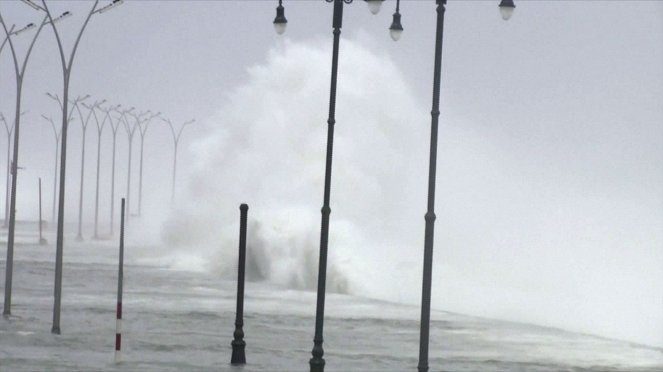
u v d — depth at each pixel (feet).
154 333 453.99
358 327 510.58
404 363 380.58
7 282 509.76
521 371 367.04
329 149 326.24
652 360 403.95
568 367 380.37
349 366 368.68
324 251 324.39
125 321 501.15
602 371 370.12
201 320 517.96
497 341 463.42
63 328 461.37
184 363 359.87
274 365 361.92
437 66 282.56
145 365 351.67
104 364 351.25
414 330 502.79
